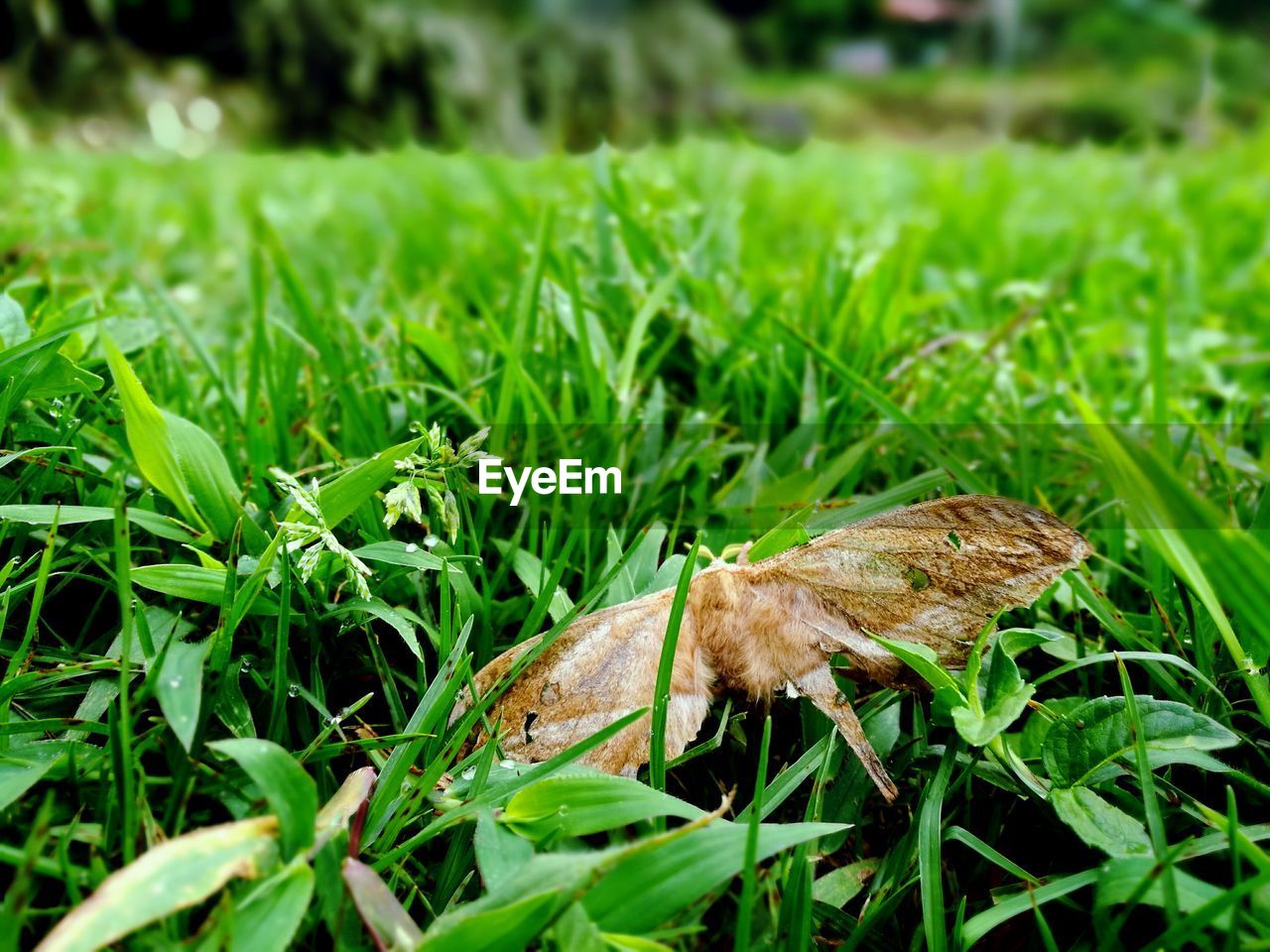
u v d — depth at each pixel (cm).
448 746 16
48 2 112
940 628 17
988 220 71
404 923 13
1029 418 32
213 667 16
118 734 14
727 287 39
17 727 15
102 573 20
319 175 89
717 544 24
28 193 49
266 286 43
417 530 22
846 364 33
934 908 15
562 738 16
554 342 31
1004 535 17
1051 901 16
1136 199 79
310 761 16
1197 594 17
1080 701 19
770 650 17
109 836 14
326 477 24
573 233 42
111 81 123
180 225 61
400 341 30
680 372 34
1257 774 18
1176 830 17
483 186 78
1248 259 63
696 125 173
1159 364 26
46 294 31
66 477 21
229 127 138
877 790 18
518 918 12
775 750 19
